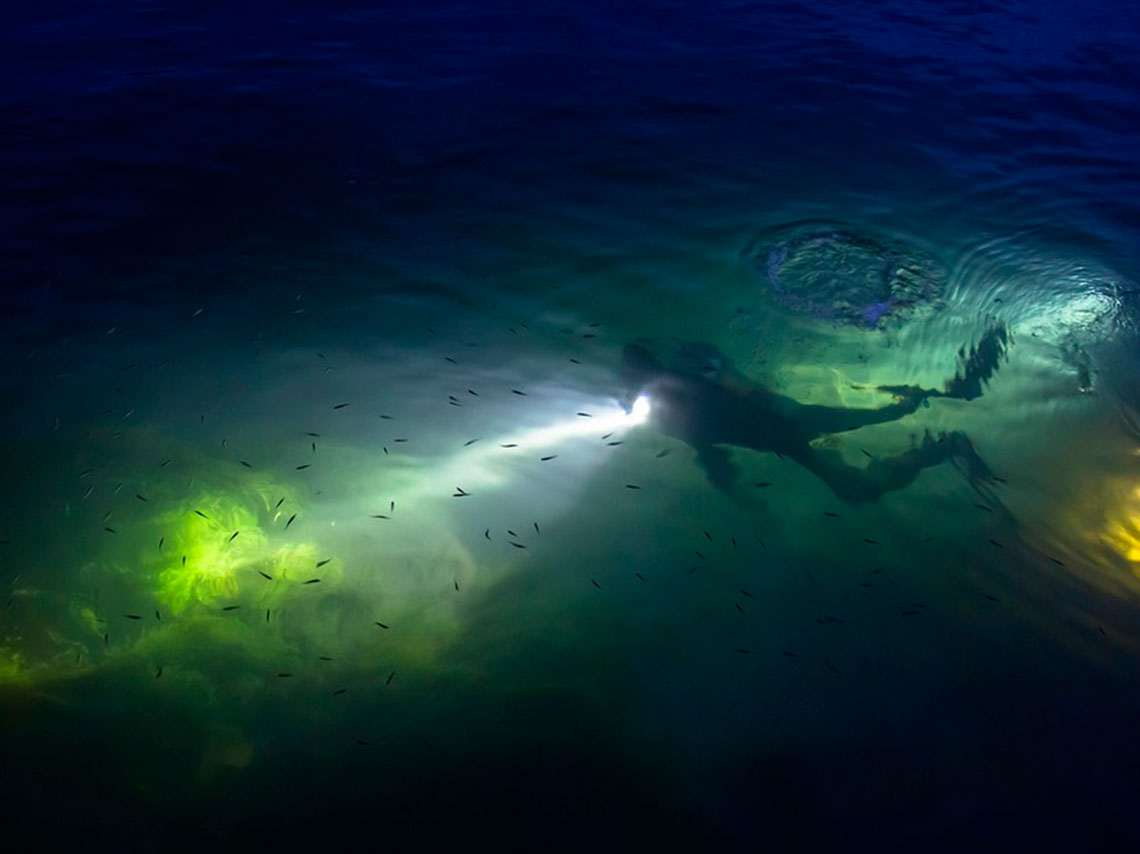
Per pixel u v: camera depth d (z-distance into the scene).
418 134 9.75
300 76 10.86
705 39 12.20
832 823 3.97
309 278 7.65
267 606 4.96
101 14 12.46
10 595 4.91
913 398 6.57
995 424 6.32
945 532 5.46
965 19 12.96
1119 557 5.27
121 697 4.48
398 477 5.88
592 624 4.97
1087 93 10.91
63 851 3.83
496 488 5.85
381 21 12.47
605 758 4.26
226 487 5.70
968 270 8.01
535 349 7.05
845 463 6.00
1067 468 5.91
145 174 8.84
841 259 8.08
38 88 10.33
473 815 4.00
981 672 4.62
